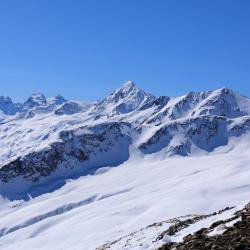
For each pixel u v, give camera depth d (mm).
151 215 161250
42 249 159375
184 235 22734
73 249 101688
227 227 18062
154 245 22719
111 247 35188
